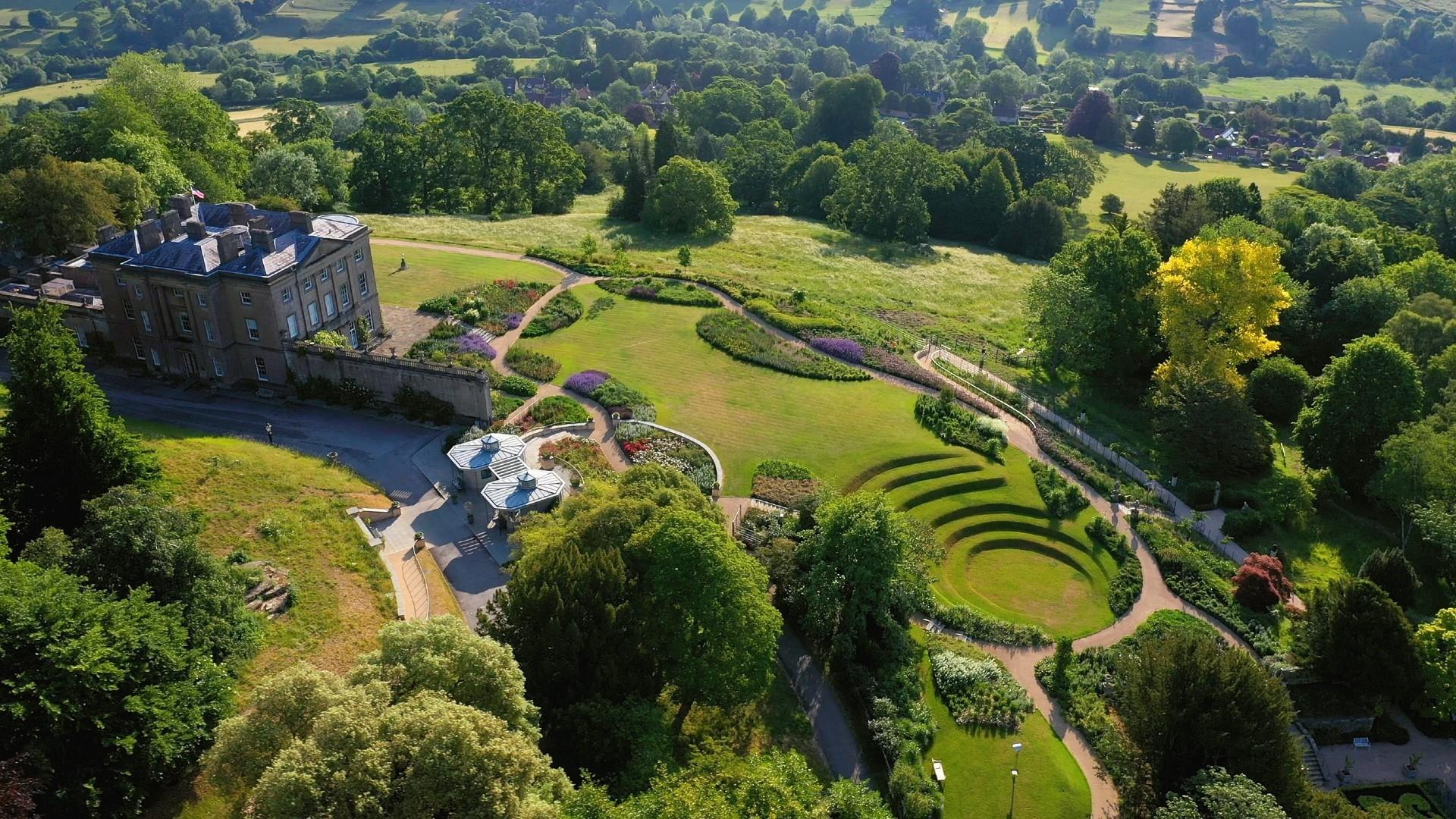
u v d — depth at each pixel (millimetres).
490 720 46844
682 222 177125
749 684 65438
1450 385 108250
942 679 74938
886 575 75250
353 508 83250
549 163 191625
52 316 74812
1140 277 126812
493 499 84375
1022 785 67375
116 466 73812
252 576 69125
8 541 68875
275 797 42031
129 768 49281
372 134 188000
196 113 162250
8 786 42500
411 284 130875
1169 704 65625
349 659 65312
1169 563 90250
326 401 101625
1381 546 99688
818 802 53594
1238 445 105062
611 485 79188
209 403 99812
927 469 100125
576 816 48562
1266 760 62969
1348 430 106062
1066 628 83000
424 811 43000
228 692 55281
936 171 198625
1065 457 103875
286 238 103375
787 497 92375
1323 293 144625
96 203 119375
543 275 138500
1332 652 77875
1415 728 77625
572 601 61438
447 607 74062
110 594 55125
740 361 118812
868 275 162875
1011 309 155375
